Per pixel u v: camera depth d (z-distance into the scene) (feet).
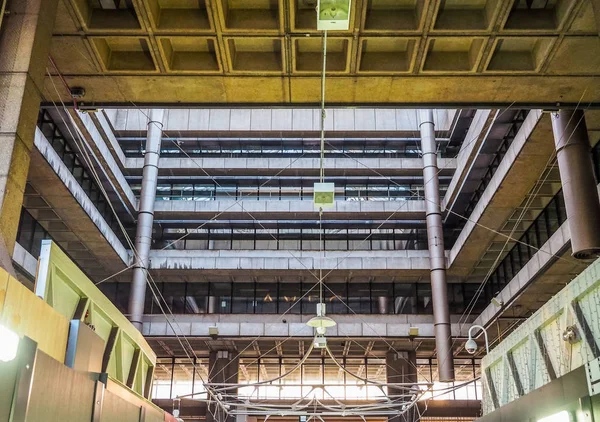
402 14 46.70
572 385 27.81
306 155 133.39
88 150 101.91
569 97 54.34
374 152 133.49
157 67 50.39
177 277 129.90
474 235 110.42
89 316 30.35
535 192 95.91
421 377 143.02
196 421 139.54
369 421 130.21
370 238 132.67
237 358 136.05
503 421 39.99
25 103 37.93
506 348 44.14
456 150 128.98
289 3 43.62
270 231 133.80
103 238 109.81
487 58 49.01
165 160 129.08
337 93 53.78
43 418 19.34
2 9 38.52
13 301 19.84
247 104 55.47
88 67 50.57
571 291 31.19
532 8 46.85
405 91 53.47
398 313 129.90
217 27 46.19
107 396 26.84
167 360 145.07
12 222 35.91
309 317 128.16
